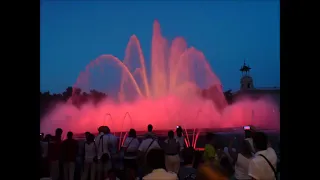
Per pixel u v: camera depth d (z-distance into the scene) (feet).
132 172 27.73
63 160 29.53
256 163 13.78
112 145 30.78
